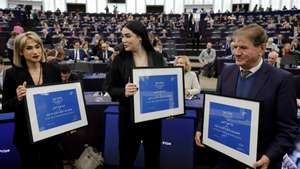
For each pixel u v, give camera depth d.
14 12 16.22
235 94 1.39
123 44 1.87
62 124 1.78
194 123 2.74
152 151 2.01
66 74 3.26
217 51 9.29
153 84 1.77
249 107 1.28
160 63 1.92
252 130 1.27
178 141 2.76
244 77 1.37
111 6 23.05
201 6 22.69
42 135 1.69
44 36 10.74
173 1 22.97
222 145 1.40
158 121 1.96
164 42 12.19
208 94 1.47
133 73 1.72
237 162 1.37
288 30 11.93
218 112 1.41
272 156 1.24
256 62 1.33
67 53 7.99
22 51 1.79
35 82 1.82
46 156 1.96
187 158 2.75
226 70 1.49
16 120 1.79
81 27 14.48
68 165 3.07
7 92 1.82
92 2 22.83
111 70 1.93
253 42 1.26
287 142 1.25
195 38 13.17
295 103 1.28
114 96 1.85
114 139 2.87
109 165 2.90
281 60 6.20
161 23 16.22
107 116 2.91
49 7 21.75
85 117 1.91
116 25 15.04
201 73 8.73
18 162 2.57
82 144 3.16
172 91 1.84
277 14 16.23
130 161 2.02
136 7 23.28
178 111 1.87
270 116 1.29
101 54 7.95
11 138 2.55
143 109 1.75
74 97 1.85
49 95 1.73
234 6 21.98
